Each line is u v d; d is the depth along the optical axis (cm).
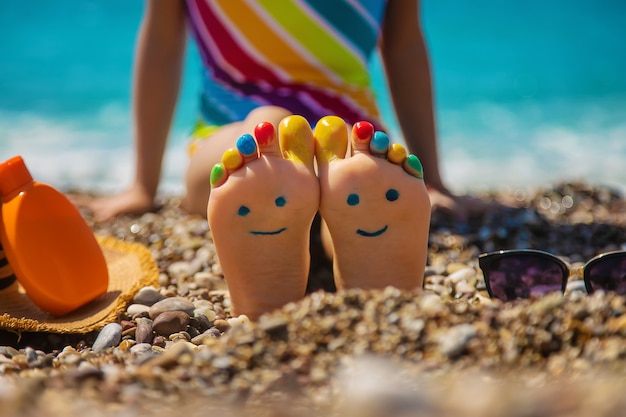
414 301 65
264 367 61
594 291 72
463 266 92
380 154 73
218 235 73
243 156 72
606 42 429
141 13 464
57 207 79
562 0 502
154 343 74
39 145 219
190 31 115
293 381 59
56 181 172
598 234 107
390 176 72
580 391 56
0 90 319
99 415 56
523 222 108
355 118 101
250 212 72
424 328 62
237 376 60
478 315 63
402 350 61
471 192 138
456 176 180
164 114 117
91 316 78
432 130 111
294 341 62
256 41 100
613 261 72
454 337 61
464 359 60
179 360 62
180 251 102
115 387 59
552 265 73
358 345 61
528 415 54
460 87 338
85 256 79
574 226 109
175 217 117
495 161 197
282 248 73
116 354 69
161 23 112
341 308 64
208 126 102
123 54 392
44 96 308
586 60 391
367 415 56
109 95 311
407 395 57
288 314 65
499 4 496
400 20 109
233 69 102
